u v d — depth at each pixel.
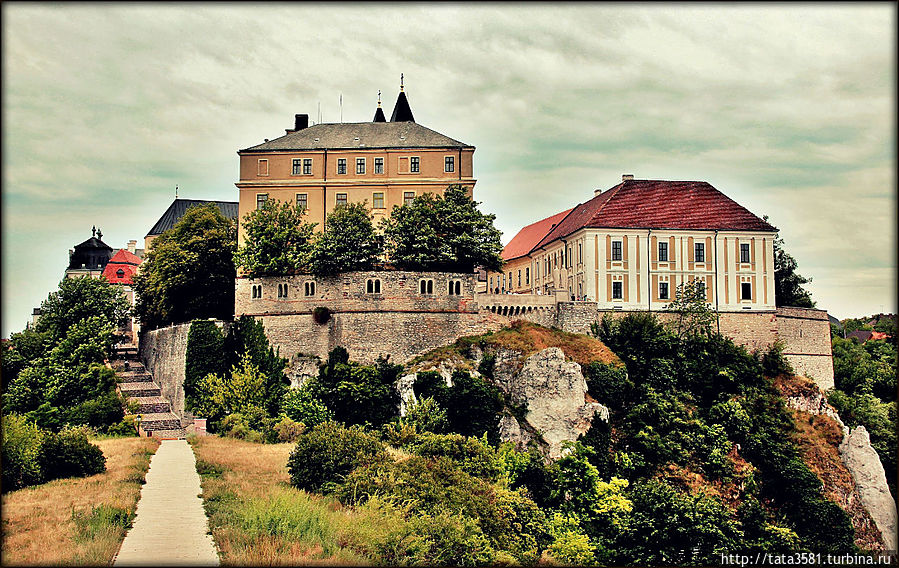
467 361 93.88
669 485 81.50
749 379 100.81
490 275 154.75
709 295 106.94
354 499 53.12
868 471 96.31
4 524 43.75
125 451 70.25
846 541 85.25
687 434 90.56
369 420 87.56
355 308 94.94
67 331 109.94
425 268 96.56
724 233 107.94
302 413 86.69
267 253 98.81
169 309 109.50
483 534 53.34
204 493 52.16
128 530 43.50
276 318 98.12
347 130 113.38
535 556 59.69
